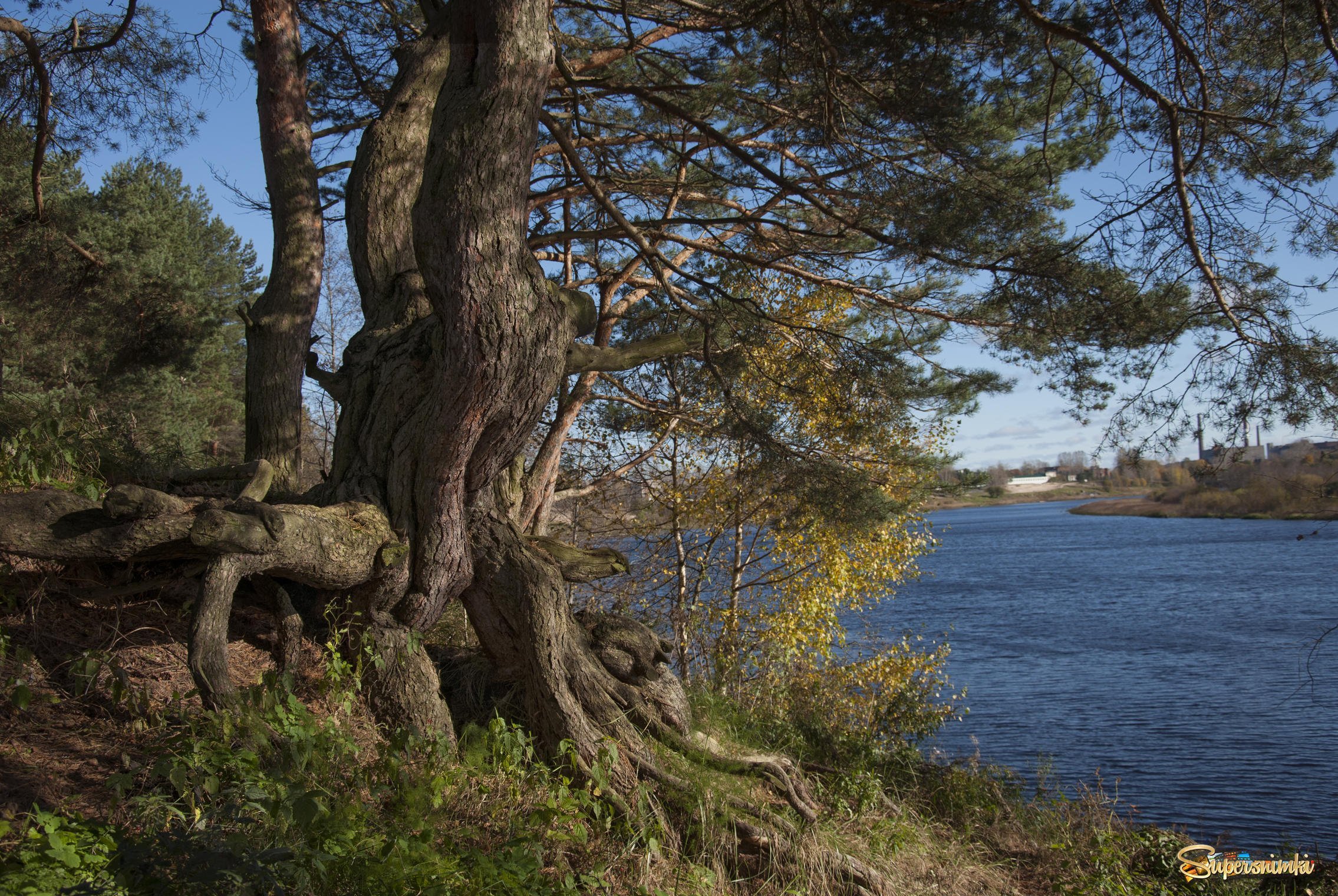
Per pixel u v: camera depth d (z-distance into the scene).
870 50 6.81
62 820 2.60
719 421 11.70
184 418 17.44
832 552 12.12
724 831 4.98
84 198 11.70
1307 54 6.25
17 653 3.59
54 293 11.21
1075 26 6.44
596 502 13.40
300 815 2.87
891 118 7.45
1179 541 70.56
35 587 4.67
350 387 5.11
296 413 6.39
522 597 5.09
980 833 8.08
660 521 13.66
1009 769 9.94
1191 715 16.78
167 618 5.14
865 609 14.29
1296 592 34.47
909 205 7.46
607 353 5.51
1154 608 32.22
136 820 3.06
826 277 9.86
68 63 8.48
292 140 6.59
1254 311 6.37
